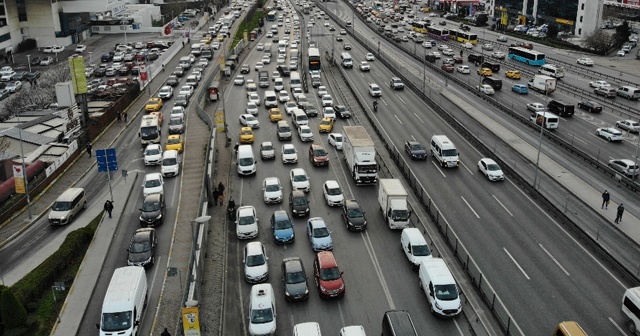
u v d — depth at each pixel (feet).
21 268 146.20
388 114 283.59
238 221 159.84
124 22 596.70
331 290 128.06
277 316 123.34
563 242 153.58
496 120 273.13
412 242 142.92
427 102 302.86
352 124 268.82
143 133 235.81
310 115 284.00
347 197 186.91
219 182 199.62
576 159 220.02
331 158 225.15
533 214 171.12
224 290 134.41
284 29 613.93
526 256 146.00
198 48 472.03
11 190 188.34
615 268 139.95
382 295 130.72
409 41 536.83
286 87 352.49
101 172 213.25
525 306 124.67
